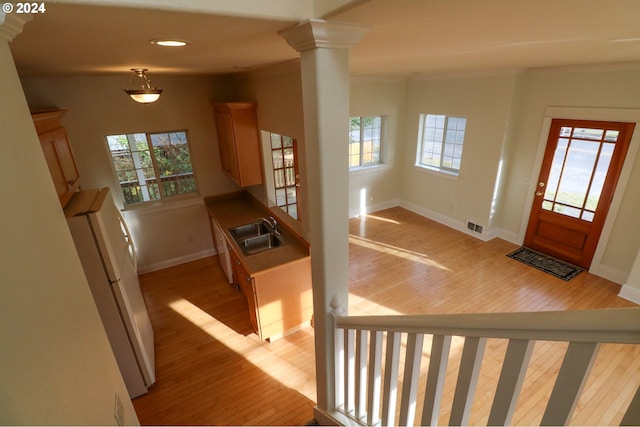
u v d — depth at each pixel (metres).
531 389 2.42
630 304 3.38
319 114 1.22
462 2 0.81
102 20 0.89
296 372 2.83
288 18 1.00
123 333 2.43
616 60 3.01
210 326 3.41
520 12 0.93
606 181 3.67
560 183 4.13
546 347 2.79
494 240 4.96
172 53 1.70
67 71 2.72
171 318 3.55
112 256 2.26
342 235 1.49
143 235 4.35
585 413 2.21
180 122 4.14
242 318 3.53
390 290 3.80
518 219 4.72
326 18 1.01
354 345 1.64
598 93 3.56
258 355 3.02
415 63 2.93
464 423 0.94
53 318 0.76
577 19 1.03
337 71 1.19
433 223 5.66
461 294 3.68
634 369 2.53
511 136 4.44
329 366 1.78
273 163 3.87
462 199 5.20
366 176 5.92
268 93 3.11
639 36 1.41
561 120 3.96
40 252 0.75
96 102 3.63
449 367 2.68
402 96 5.73
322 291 1.59
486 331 0.78
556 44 1.71
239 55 1.89
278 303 3.10
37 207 0.78
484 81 4.44
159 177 4.31
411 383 1.14
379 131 5.94
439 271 4.16
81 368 0.88
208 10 0.86
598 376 2.48
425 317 0.99
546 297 3.56
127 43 1.32
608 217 3.71
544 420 0.70
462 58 2.50
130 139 4.02
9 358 0.55
